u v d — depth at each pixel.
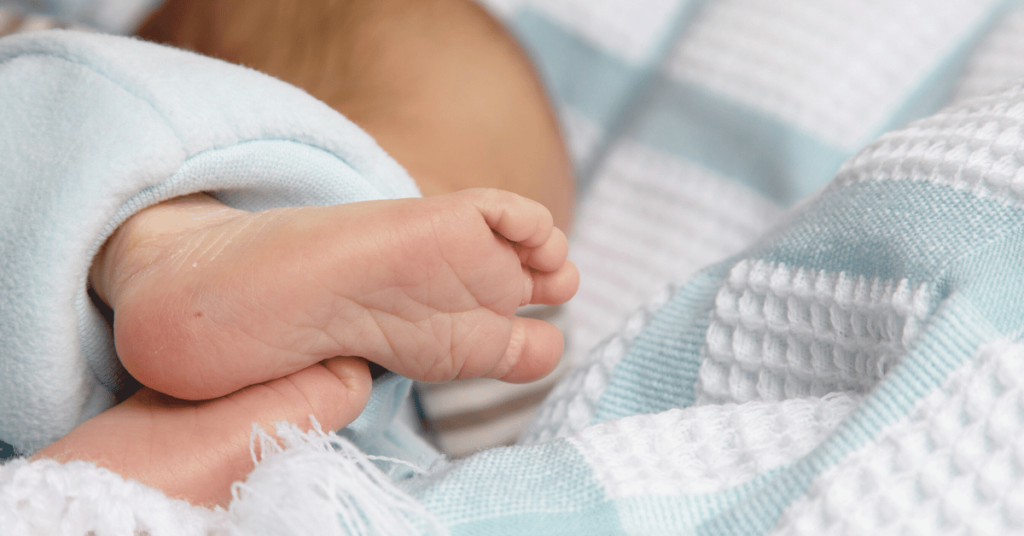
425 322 0.36
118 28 0.61
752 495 0.33
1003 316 0.33
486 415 0.47
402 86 0.49
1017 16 0.54
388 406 0.39
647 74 0.65
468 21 0.53
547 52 0.65
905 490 0.32
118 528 0.33
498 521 0.33
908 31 0.55
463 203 0.35
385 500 0.33
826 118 0.53
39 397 0.37
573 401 0.39
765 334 0.37
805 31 0.56
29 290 0.36
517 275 0.36
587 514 0.34
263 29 0.51
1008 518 0.32
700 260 0.54
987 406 0.33
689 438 0.35
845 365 0.36
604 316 0.54
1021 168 0.35
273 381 0.36
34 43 0.37
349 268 0.35
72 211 0.36
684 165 0.56
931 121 0.37
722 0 0.62
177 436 0.35
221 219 0.37
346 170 0.39
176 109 0.36
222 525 0.33
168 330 0.35
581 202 0.61
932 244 0.35
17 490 0.33
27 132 0.37
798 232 0.37
